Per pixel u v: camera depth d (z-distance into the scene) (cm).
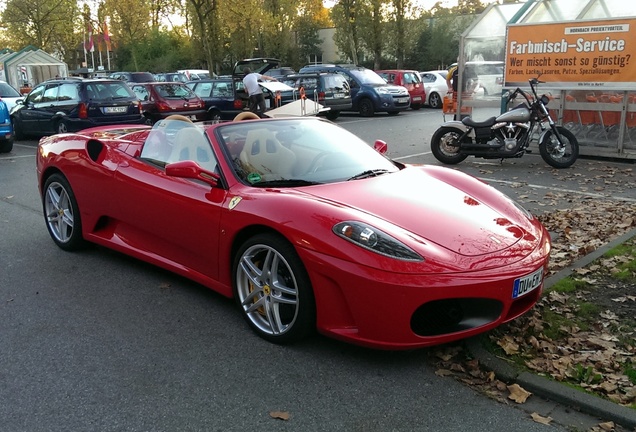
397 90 2033
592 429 266
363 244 306
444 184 405
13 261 512
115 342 357
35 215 684
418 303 295
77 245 527
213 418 278
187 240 401
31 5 3469
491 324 315
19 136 1496
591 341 340
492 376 307
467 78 1232
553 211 661
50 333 370
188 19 3662
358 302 304
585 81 990
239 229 356
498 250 324
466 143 965
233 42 3975
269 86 1559
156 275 471
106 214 478
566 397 285
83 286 450
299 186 380
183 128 437
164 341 357
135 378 314
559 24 1005
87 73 2842
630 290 412
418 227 329
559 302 393
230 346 349
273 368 322
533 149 1074
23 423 275
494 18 1186
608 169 916
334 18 3547
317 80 1839
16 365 330
